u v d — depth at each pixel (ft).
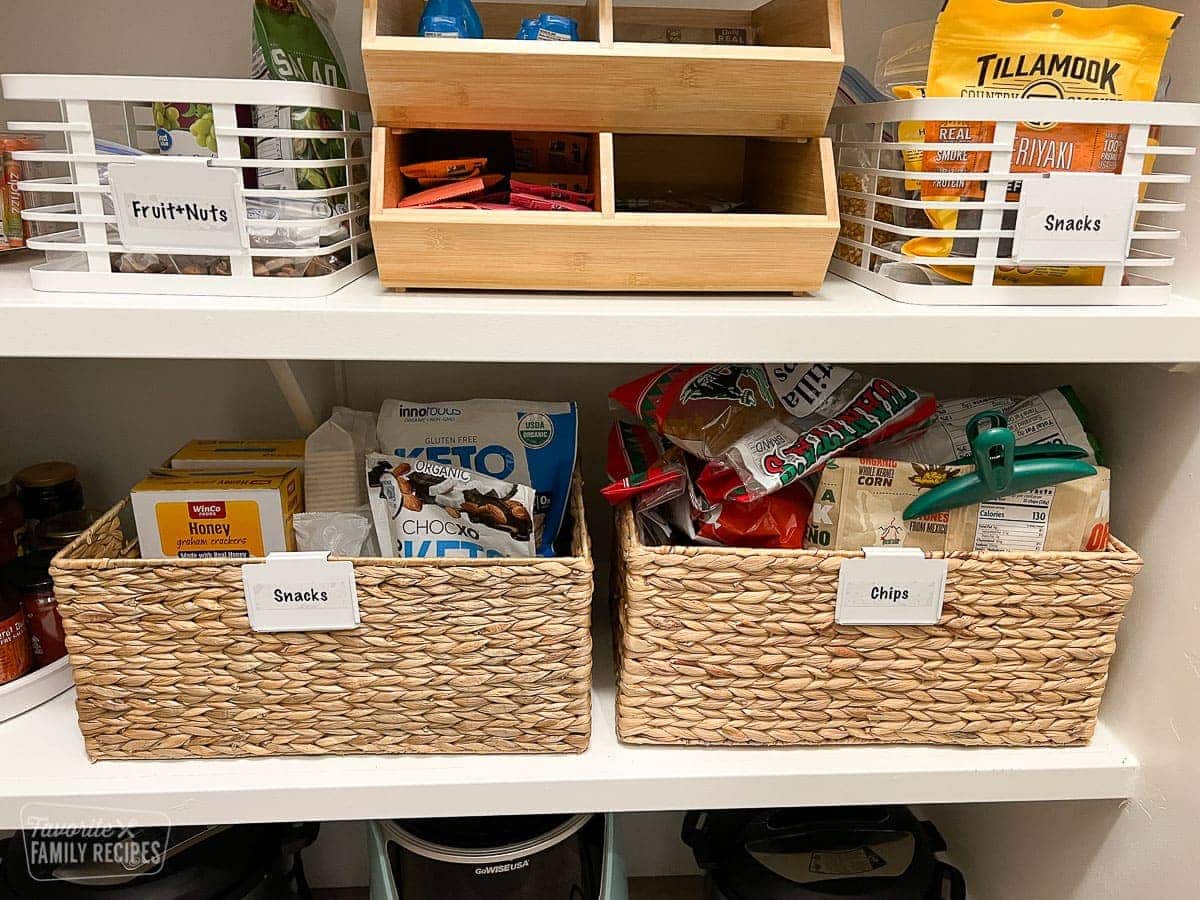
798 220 2.11
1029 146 2.15
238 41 2.87
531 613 2.31
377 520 2.53
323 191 2.12
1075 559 2.33
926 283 2.32
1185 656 2.36
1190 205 2.35
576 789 2.40
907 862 3.00
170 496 2.42
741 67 2.07
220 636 2.30
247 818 2.36
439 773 2.40
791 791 2.45
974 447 2.27
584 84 2.09
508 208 2.21
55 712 2.64
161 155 2.27
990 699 2.48
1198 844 2.29
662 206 2.65
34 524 2.96
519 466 2.73
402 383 3.28
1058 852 2.87
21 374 3.16
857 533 2.40
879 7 2.97
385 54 2.01
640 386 2.70
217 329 2.02
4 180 2.48
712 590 2.32
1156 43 2.17
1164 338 2.15
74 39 2.83
